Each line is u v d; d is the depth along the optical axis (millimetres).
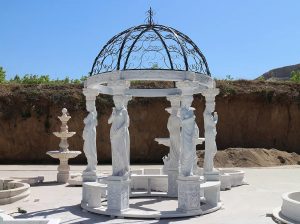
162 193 13648
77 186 16797
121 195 10242
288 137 33906
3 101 32344
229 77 36656
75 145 31781
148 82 33281
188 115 10188
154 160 32062
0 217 7992
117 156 10305
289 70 69562
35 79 42781
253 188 16078
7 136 31969
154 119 32625
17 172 23281
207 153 11930
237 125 33562
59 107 32219
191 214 10094
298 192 10930
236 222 9625
